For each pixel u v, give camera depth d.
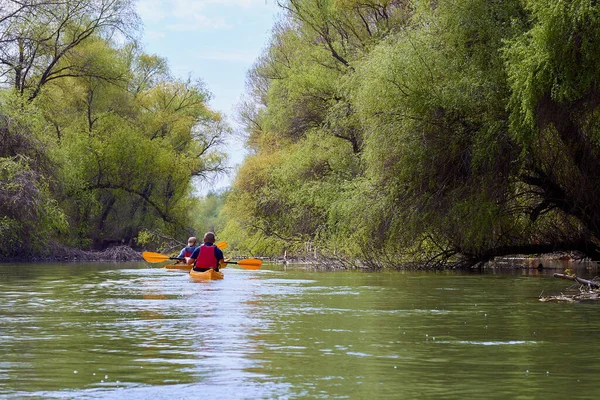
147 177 39.06
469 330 7.47
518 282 14.94
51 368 5.41
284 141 32.16
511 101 14.70
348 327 7.69
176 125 43.31
